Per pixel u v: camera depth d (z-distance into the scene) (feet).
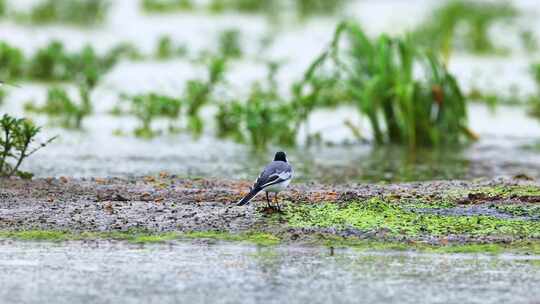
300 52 121.29
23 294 33.55
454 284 35.32
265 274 36.29
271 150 72.54
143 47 122.31
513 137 80.33
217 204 46.50
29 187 50.08
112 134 77.30
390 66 75.92
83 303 32.68
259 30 134.62
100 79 97.14
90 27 133.28
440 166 66.13
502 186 51.83
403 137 76.64
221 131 78.84
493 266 37.78
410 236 41.81
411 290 34.53
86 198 47.80
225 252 39.29
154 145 73.15
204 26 137.08
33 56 104.58
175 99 80.33
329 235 41.81
